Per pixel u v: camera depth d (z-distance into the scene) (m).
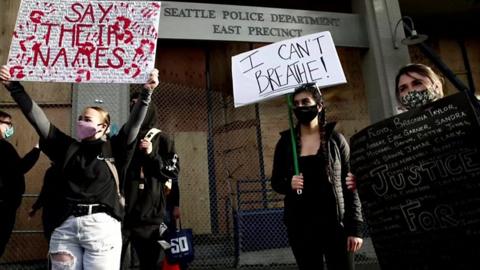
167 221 3.87
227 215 5.85
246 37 6.23
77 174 2.55
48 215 2.59
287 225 2.70
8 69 2.69
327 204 2.59
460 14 8.20
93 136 2.69
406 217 2.07
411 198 2.06
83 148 2.65
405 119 2.17
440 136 2.01
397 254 2.08
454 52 8.51
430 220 1.98
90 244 2.44
